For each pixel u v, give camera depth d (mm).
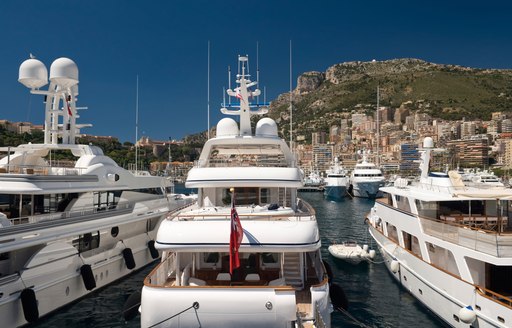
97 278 17875
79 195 18188
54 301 15227
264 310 8953
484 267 12781
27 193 15125
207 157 15312
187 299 9062
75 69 19688
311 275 12523
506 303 12109
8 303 13180
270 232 10383
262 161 15555
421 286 16297
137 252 21422
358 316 15477
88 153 19922
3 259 13672
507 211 15266
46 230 15039
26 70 18969
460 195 13945
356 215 47875
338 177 74500
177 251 10508
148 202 23062
